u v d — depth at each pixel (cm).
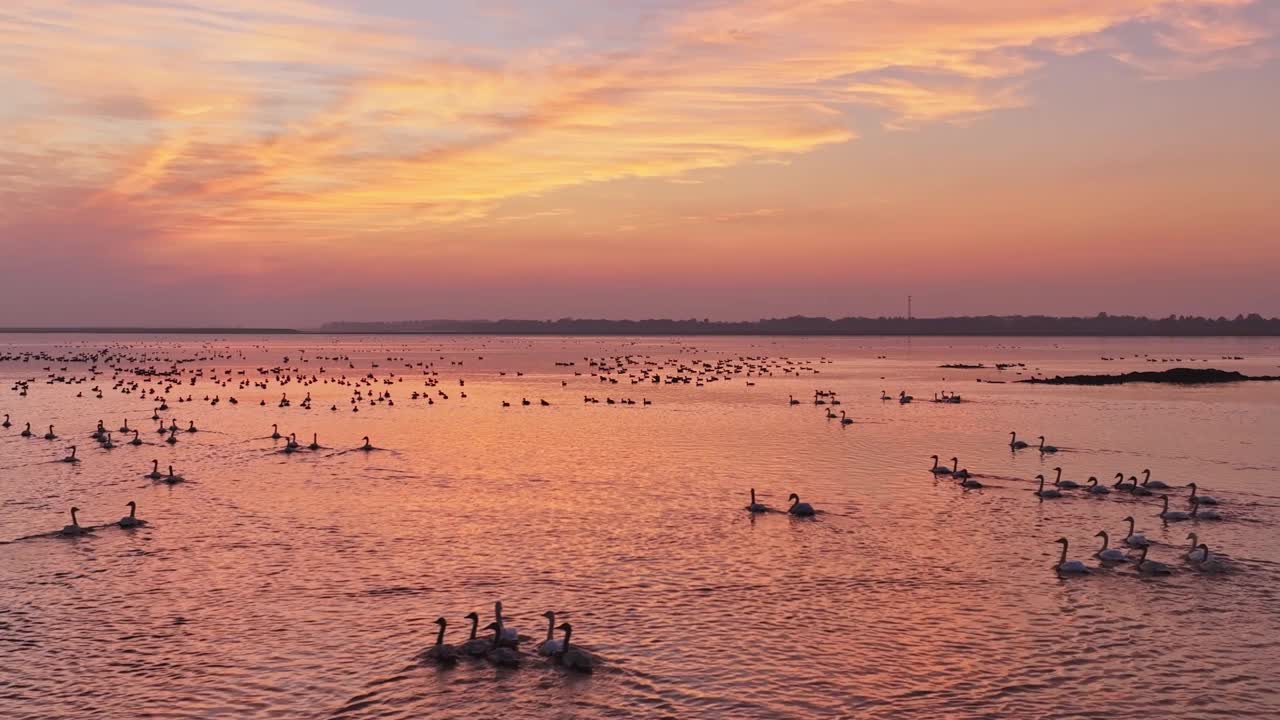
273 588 3825
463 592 3791
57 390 13262
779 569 4091
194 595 3744
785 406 11238
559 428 8925
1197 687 2978
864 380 16350
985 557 4272
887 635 3372
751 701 2900
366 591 3797
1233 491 5688
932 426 9062
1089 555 4294
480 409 10869
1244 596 3750
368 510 5156
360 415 10131
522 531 4706
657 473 6331
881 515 5062
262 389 14025
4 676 3038
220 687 2973
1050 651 3238
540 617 3525
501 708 2859
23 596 3725
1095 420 9581
